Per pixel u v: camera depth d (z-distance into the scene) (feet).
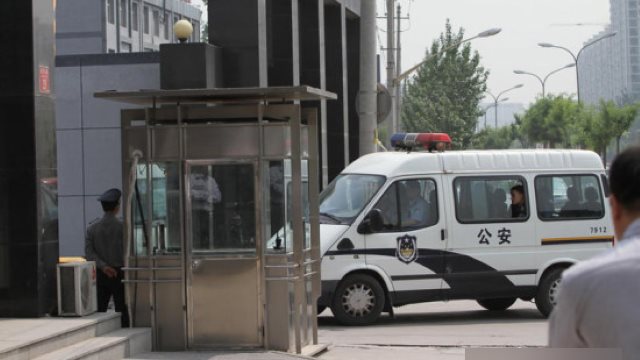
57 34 217.77
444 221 49.55
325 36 90.89
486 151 50.93
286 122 35.19
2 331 31.40
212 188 35.24
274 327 35.04
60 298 34.83
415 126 228.43
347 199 49.90
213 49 62.69
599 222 51.29
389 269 48.70
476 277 49.73
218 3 64.54
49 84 35.53
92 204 63.36
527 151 51.24
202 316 35.27
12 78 34.63
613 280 9.20
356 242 48.47
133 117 35.86
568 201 51.16
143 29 258.37
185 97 34.71
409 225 49.21
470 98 232.73
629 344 9.04
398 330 46.70
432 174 49.83
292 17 75.00
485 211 50.19
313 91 33.50
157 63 63.10
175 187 35.47
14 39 34.63
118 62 63.46
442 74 231.91
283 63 75.15
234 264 35.04
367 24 65.51
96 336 33.81
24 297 34.50
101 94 34.06
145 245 35.68
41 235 34.63
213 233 35.22
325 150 82.48
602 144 226.38
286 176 35.12
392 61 99.04
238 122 35.50
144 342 34.88
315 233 38.27
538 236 50.49
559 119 283.38
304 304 37.27
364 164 51.49
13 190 34.55
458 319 51.49
